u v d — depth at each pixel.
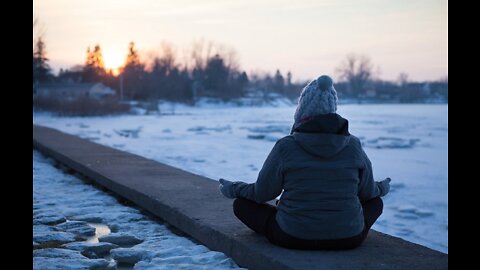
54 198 6.96
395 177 12.04
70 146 11.99
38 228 5.25
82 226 5.32
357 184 3.53
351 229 3.51
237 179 10.89
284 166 3.47
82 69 122.88
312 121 3.44
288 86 122.31
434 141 22.36
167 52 101.00
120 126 32.97
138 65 98.50
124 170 8.02
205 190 6.16
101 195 7.22
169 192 6.02
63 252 4.30
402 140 22.34
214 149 18.02
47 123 36.75
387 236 4.09
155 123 36.97
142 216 5.85
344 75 130.00
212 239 4.29
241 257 3.82
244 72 114.88
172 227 5.33
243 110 72.06
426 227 7.28
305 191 3.45
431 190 10.25
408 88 132.50
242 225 4.40
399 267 3.31
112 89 104.50
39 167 10.37
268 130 28.48
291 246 3.59
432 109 74.62
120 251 4.26
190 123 37.16
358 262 3.38
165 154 16.19
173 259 4.07
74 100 49.47
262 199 3.65
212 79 99.94
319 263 3.34
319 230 3.47
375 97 131.25
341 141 3.43
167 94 89.19
